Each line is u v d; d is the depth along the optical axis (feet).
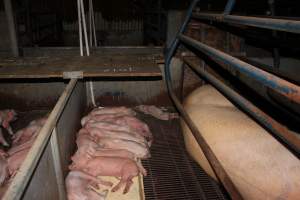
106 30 23.31
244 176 6.38
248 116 7.29
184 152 9.20
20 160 7.23
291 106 7.82
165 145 9.57
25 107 11.53
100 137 8.70
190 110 8.57
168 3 14.39
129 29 23.47
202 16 8.46
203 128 7.47
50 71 8.86
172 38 11.32
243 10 14.25
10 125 10.62
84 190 6.83
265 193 6.15
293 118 7.07
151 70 9.08
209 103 8.60
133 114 10.64
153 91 11.85
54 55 11.72
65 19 22.52
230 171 6.60
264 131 6.59
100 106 11.95
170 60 10.84
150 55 11.50
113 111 10.39
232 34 10.96
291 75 7.62
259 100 9.26
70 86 8.00
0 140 9.20
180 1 14.28
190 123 7.35
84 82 11.37
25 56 11.60
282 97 8.25
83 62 10.19
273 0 9.41
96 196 6.87
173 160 8.79
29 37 13.78
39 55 11.70
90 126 9.11
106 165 7.55
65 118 7.63
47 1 22.03
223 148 6.76
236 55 10.75
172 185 7.72
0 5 14.58
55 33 20.84
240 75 10.64
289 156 6.08
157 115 11.23
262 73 4.31
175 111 11.84
